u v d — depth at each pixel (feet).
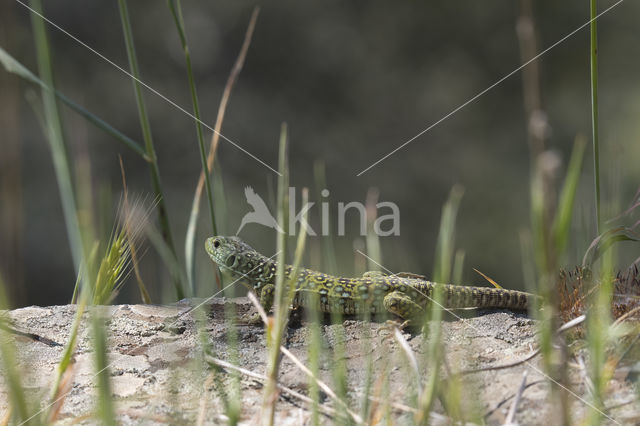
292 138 113.19
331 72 121.19
